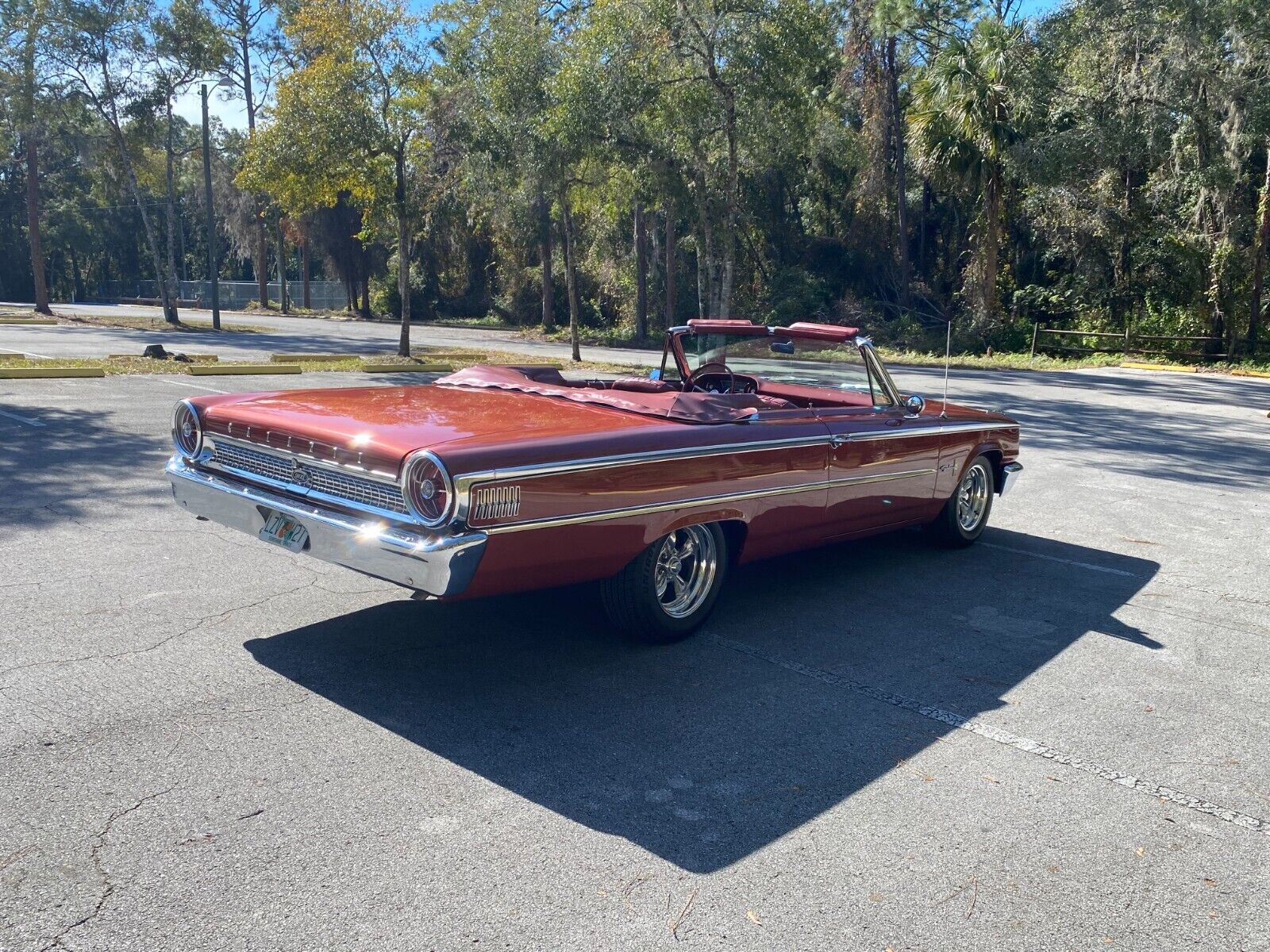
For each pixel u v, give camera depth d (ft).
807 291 119.44
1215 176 90.94
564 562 13.14
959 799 11.23
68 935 8.18
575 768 11.47
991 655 15.85
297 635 15.16
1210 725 13.53
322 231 161.89
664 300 129.18
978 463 22.18
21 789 10.37
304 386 48.52
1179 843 10.54
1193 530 25.68
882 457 18.42
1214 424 50.34
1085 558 22.34
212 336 96.02
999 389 66.18
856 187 119.75
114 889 8.82
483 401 15.99
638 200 87.30
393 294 168.96
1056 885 9.64
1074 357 102.17
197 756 11.27
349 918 8.58
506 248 151.33
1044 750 12.55
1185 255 97.91
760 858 9.85
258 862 9.31
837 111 115.96
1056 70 98.48
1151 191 98.78
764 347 19.56
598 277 141.28
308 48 76.07
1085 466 35.37
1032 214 106.83
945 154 98.43
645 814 10.55
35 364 52.70
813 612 17.62
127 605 16.06
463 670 14.19
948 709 13.69
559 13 87.71
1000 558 22.02
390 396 16.19
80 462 27.07
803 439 16.52
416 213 70.44
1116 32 94.63
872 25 102.78
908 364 91.76
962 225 120.88
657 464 13.98
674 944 8.45
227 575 17.90
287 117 66.59
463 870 9.36
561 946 8.36
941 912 9.11
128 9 96.27
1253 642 17.02
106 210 219.20
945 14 104.42
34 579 17.11
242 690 13.10
